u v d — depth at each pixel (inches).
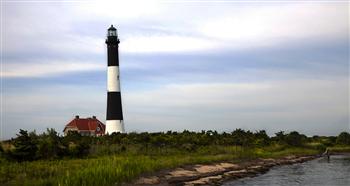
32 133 2069.4
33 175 1434.5
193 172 2017.7
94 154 2215.8
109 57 3688.5
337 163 3225.9
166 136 3280.0
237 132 4190.5
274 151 3816.4
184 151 2746.1
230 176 2098.9
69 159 1956.2
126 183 1514.5
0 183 1295.5
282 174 2362.2
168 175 1824.6
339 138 5388.8
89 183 1336.1
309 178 2165.4
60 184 1268.5
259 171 2443.4
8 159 1844.2
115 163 1668.3
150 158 2161.7
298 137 4648.1
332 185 1891.0
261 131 4407.0
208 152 2854.3
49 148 1994.3
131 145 2667.3
